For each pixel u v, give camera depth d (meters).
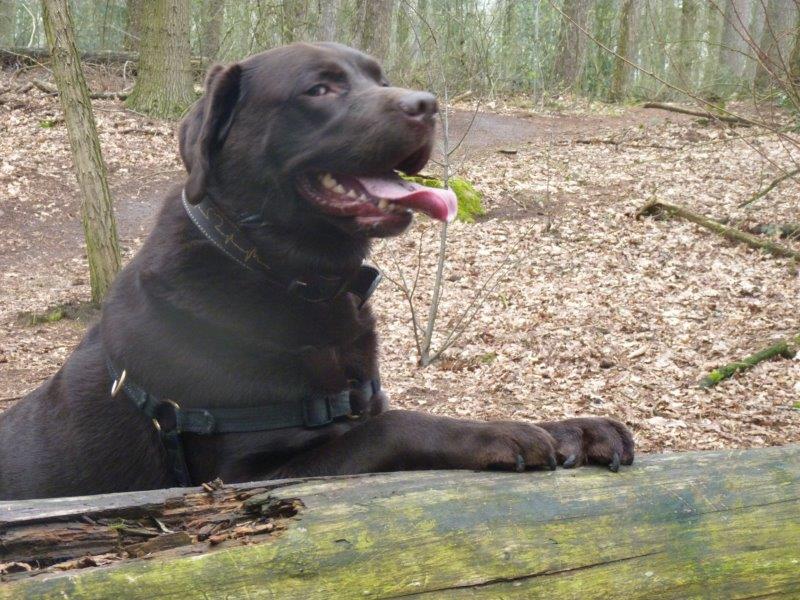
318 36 21.03
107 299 3.15
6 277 10.96
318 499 2.29
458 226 11.77
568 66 24.64
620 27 24.11
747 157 14.46
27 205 13.40
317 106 2.99
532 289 9.49
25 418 3.24
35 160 14.96
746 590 2.31
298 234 3.00
